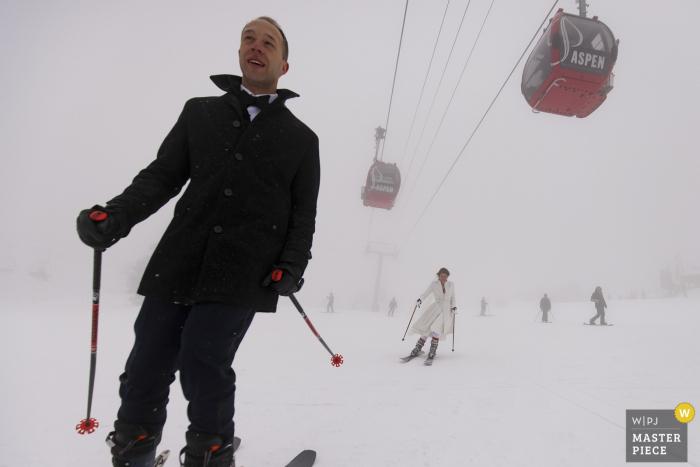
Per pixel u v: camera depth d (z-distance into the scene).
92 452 1.69
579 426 2.19
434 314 4.74
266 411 2.40
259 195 1.17
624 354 4.88
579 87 8.82
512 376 3.62
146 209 1.04
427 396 2.86
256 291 1.08
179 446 1.77
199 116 1.26
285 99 1.44
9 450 1.67
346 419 2.27
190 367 0.98
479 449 1.83
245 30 1.40
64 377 3.28
